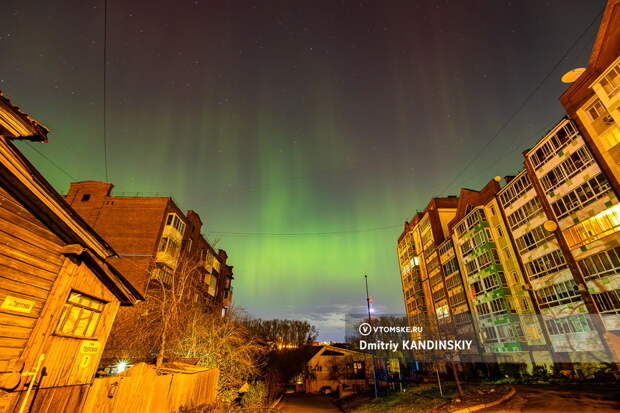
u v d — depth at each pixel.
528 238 28.91
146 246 30.77
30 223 7.84
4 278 7.10
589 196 22.83
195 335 19.61
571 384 20.14
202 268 38.69
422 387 26.64
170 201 34.16
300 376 53.25
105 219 32.31
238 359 21.19
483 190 37.03
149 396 11.05
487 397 17.41
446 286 42.50
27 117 7.19
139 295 11.50
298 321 60.12
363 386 40.62
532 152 28.22
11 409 6.69
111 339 16.88
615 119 20.92
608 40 21.48
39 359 7.38
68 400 8.34
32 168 7.45
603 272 21.56
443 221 48.12
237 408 18.36
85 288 9.34
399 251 62.09
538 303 27.19
